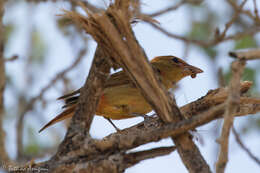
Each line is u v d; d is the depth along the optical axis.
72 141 7.50
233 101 5.92
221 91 9.10
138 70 6.87
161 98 6.86
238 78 5.96
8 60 8.66
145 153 7.01
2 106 8.48
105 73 7.62
